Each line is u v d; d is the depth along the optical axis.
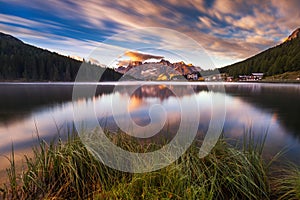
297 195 2.21
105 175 2.69
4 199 2.32
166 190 2.19
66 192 2.47
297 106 11.30
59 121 7.36
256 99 15.02
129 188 2.28
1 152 4.10
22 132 5.82
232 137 5.03
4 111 9.80
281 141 4.82
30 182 2.51
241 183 2.42
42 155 2.78
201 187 2.20
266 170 2.79
